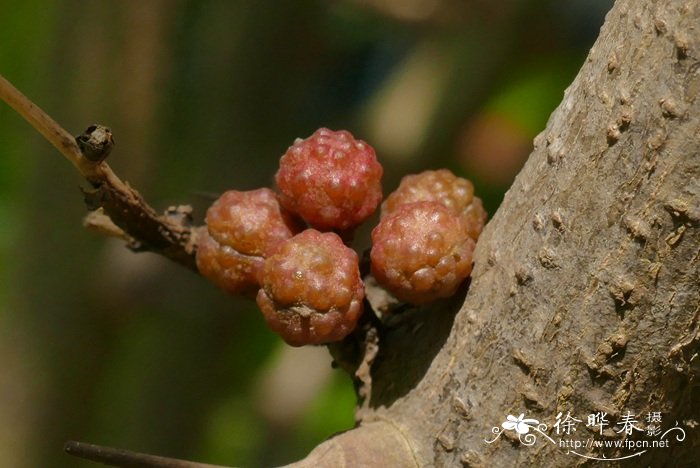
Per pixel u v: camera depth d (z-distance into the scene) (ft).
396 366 1.05
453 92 1.54
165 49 1.36
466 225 1.04
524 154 1.67
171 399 1.41
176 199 1.37
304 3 1.37
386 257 1.03
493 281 1.02
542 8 1.52
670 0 0.98
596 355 0.99
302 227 1.06
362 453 1.02
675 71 0.97
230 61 1.37
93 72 1.37
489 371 1.01
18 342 1.40
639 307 0.99
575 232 0.99
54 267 1.39
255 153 1.38
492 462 1.01
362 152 1.05
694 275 0.98
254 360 1.71
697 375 0.99
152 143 1.37
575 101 1.01
